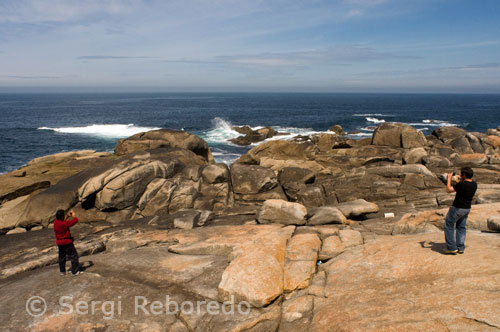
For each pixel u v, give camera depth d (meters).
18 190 14.84
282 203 11.28
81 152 21.72
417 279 5.42
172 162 15.20
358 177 15.90
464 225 5.84
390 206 13.59
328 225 10.62
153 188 13.83
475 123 71.38
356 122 73.75
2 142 43.75
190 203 14.11
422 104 169.50
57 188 13.35
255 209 13.82
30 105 145.75
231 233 9.87
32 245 10.14
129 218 13.40
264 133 45.84
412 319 4.36
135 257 8.13
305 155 21.95
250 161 20.39
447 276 5.23
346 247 7.78
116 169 13.41
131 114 94.81
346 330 4.49
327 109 124.88
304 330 4.94
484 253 5.71
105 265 7.64
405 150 21.22
